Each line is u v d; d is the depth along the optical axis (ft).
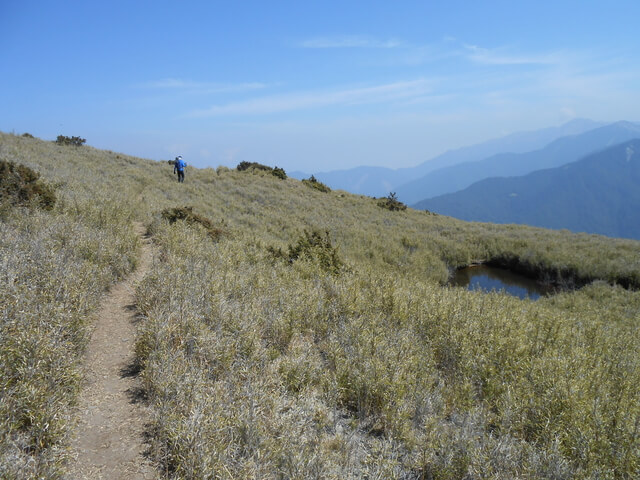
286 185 114.21
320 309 22.85
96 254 24.56
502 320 23.11
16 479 8.46
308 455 10.90
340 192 132.26
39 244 20.75
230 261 30.35
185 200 68.18
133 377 14.92
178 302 18.30
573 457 12.87
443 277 68.28
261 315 19.89
